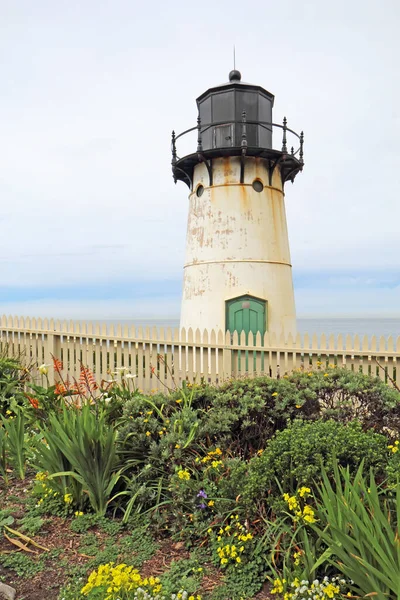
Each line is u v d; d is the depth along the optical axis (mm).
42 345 9930
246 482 3531
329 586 2531
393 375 7285
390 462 3281
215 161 11828
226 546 3139
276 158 11773
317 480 3193
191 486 3678
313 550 2850
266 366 8141
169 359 8719
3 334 10656
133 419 4473
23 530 3691
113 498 3943
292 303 12305
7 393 6988
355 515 2488
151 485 4086
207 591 2975
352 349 7543
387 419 4473
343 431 3496
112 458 4027
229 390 4875
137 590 2627
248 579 3029
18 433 4820
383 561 2299
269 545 3164
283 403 4582
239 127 11859
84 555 3391
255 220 11641
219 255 11602
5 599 2908
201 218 12062
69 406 5535
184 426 4324
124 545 3518
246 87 11945
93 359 9344
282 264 11969
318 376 5047
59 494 4066
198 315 11805
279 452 3426
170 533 3703
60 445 3975
